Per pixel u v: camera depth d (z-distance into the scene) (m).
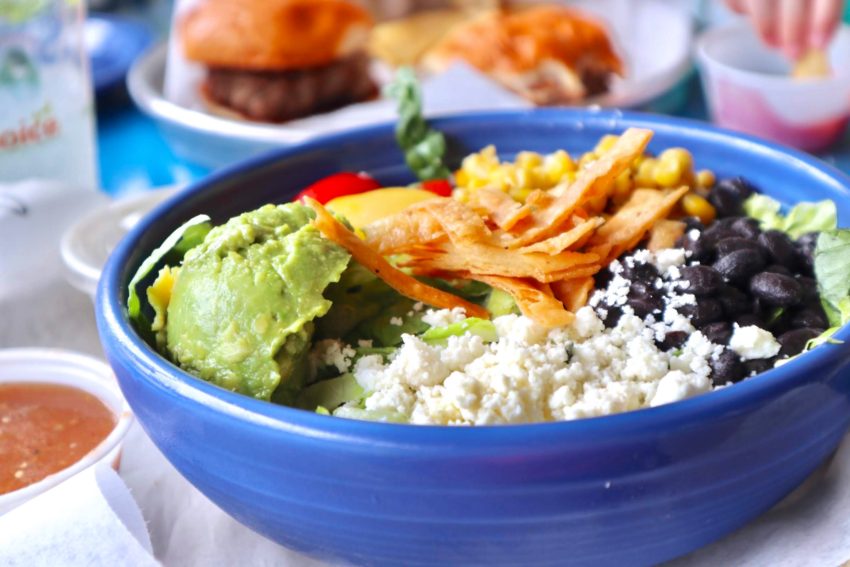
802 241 0.49
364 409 0.42
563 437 0.38
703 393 0.41
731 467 0.40
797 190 0.52
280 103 0.77
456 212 0.47
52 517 0.43
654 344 0.44
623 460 0.38
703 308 0.45
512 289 0.46
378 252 0.47
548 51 0.78
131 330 0.43
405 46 0.84
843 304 0.46
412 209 0.48
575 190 0.48
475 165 0.54
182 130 0.75
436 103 0.73
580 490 0.39
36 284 0.58
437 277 0.48
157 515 0.46
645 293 0.45
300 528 0.41
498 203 0.48
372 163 0.56
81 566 0.42
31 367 0.52
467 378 0.42
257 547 0.45
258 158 0.54
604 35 0.81
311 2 0.76
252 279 0.44
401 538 0.40
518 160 0.55
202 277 0.44
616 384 0.42
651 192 0.51
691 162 0.53
